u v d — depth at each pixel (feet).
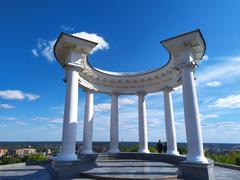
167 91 117.19
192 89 74.02
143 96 129.29
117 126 128.16
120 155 122.31
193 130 70.23
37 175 72.33
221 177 69.92
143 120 125.49
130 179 60.18
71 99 78.48
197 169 65.10
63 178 66.33
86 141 113.39
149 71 122.11
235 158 155.33
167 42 79.66
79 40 80.64
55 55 92.73
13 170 84.74
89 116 117.08
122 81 129.70
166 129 112.88
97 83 125.70
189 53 77.10
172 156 102.53
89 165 90.94
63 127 76.54
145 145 122.52
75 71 82.02
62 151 73.92
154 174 66.44
